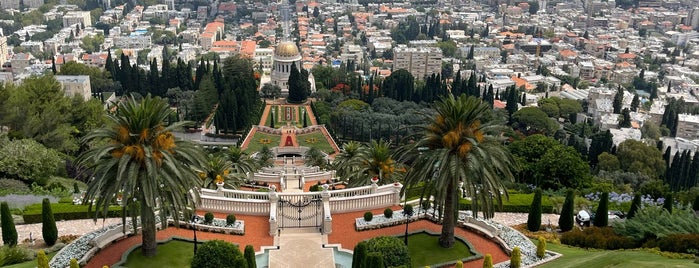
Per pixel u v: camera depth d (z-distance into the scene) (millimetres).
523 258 51312
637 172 122438
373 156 72250
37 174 80750
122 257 49406
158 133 46812
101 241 51906
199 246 48375
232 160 92375
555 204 69625
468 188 48750
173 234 54812
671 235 51719
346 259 52312
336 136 159000
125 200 44281
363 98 198000
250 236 56281
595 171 127875
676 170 130000
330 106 190000
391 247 46719
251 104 173125
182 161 49781
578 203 70625
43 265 43812
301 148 146375
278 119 181125
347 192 64438
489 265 43875
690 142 184250
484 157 47062
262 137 159750
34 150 81938
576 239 56938
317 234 57000
